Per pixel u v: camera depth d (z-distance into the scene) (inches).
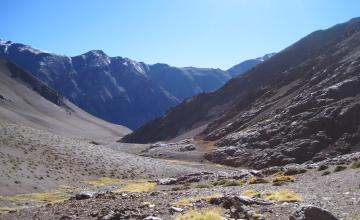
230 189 1424.7
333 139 5270.7
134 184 3029.0
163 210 929.5
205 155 6840.6
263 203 890.7
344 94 6348.4
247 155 5900.6
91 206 1166.3
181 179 2539.4
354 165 1488.7
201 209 901.8
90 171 3900.1
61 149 4345.5
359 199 836.6
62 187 3154.5
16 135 4269.2
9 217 1083.3
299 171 1763.0
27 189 2805.1
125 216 872.9
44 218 1006.4
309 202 880.3
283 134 6028.5
